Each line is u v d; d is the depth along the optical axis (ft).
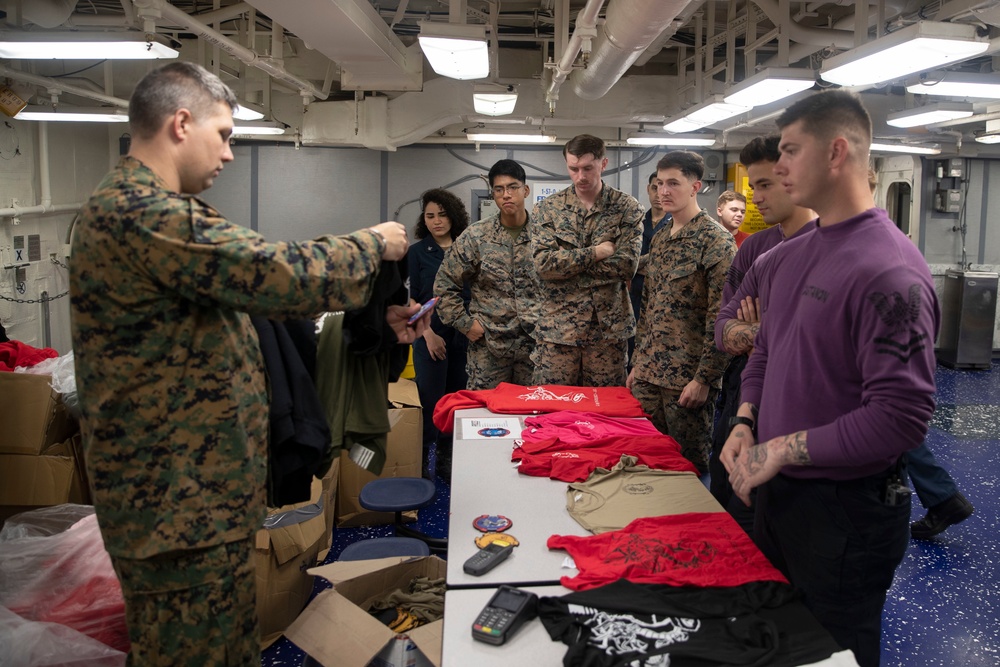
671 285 10.53
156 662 5.02
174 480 4.86
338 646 6.14
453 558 5.69
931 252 28.99
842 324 5.13
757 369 6.43
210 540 4.93
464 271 12.75
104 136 26.22
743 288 7.51
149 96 4.99
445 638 4.68
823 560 5.31
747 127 25.39
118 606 7.43
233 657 5.15
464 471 7.48
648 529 6.01
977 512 13.53
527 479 7.29
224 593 5.07
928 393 4.72
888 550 5.30
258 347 5.57
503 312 12.73
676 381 10.59
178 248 4.52
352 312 5.93
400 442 12.54
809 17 21.11
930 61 11.34
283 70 17.21
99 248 4.66
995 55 16.51
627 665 4.32
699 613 4.82
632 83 24.07
